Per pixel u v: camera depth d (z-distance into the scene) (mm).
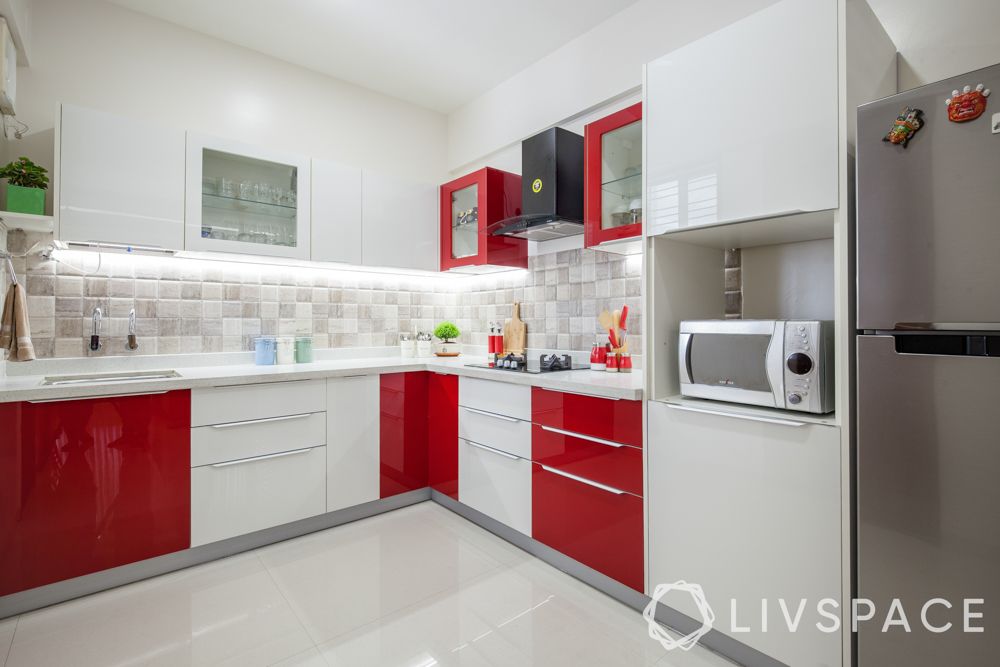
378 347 3363
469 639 1706
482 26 2656
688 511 1674
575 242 2844
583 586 2047
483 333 3488
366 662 1588
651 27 2406
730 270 2125
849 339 1341
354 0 2439
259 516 2338
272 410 2373
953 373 1121
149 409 2055
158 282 2570
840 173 1340
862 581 1269
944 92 1115
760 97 1506
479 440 2574
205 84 2715
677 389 1901
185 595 1963
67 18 2357
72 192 2109
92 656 1605
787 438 1432
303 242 2738
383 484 2768
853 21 1382
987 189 1059
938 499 1146
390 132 3438
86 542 1935
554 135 2453
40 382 2092
